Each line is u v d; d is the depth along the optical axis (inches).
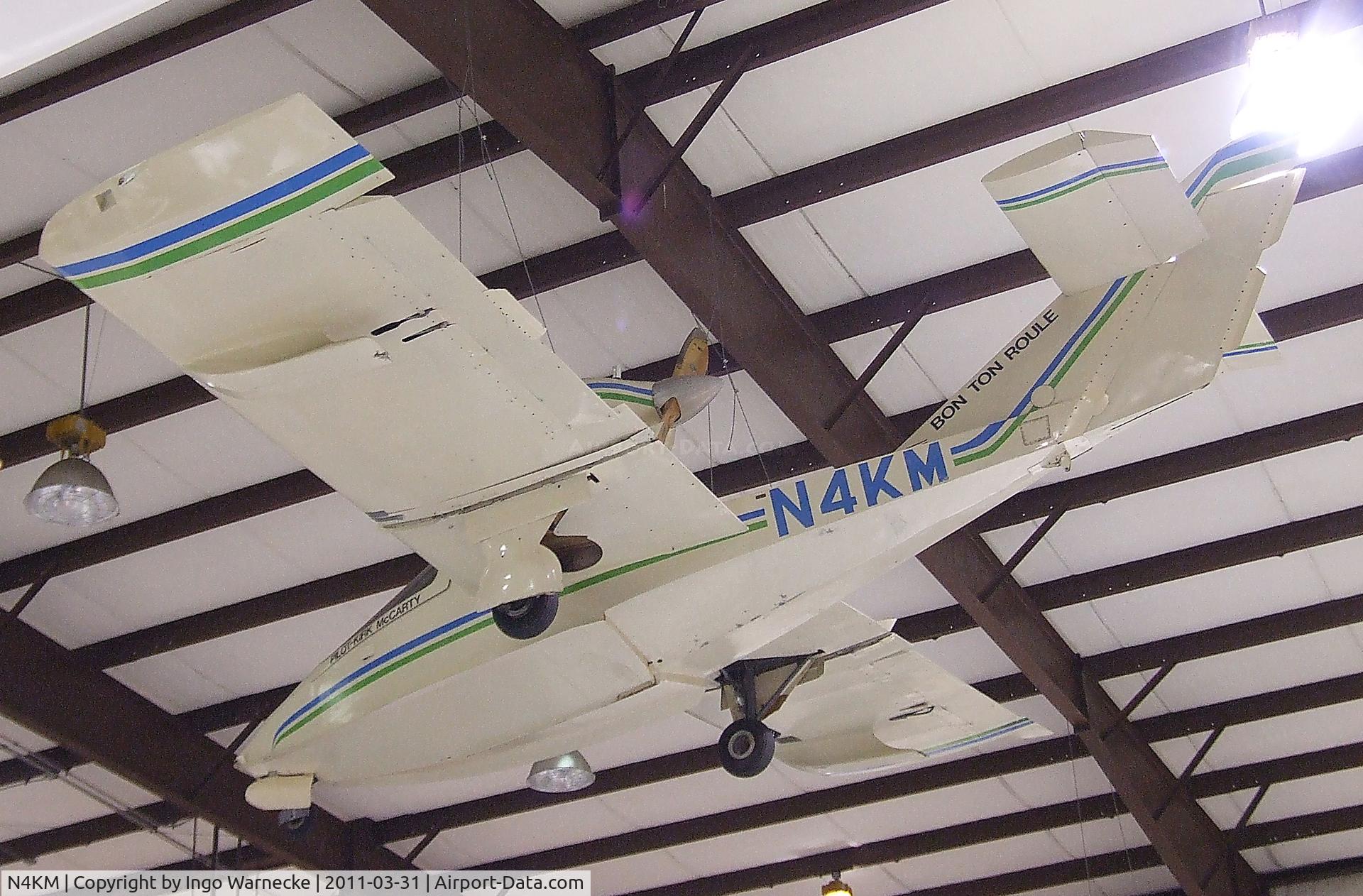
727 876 480.4
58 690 378.6
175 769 398.3
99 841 445.7
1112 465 338.3
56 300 281.3
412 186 263.1
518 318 173.0
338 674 252.4
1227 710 412.5
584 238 281.9
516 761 245.8
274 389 182.1
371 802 445.1
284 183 151.4
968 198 276.4
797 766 294.0
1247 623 384.2
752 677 264.5
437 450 197.0
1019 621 366.3
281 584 367.9
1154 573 361.1
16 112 240.5
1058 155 184.2
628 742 423.5
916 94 259.6
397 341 175.8
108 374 303.7
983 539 354.9
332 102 252.4
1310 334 299.9
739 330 274.2
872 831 458.9
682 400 219.0
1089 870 461.7
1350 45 245.8
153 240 156.9
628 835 464.8
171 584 366.6
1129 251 198.7
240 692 406.6
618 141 243.6
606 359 308.5
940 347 305.3
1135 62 253.4
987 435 212.5
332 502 339.0
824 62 253.4
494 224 278.1
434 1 217.5
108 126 253.1
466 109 255.0
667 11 240.7
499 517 208.1
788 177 274.5
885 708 272.5
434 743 244.4
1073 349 211.3
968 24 247.4
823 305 301.1
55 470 272.5
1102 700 401.1
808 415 288.0
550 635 224.8
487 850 470.9
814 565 216.1
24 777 419.5
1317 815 440.5
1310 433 319.6
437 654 237.9
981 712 270.4
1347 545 357.7
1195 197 208.8
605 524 219.8
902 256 289.3
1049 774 432.5
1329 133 207.8
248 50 241.6
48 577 353.7
